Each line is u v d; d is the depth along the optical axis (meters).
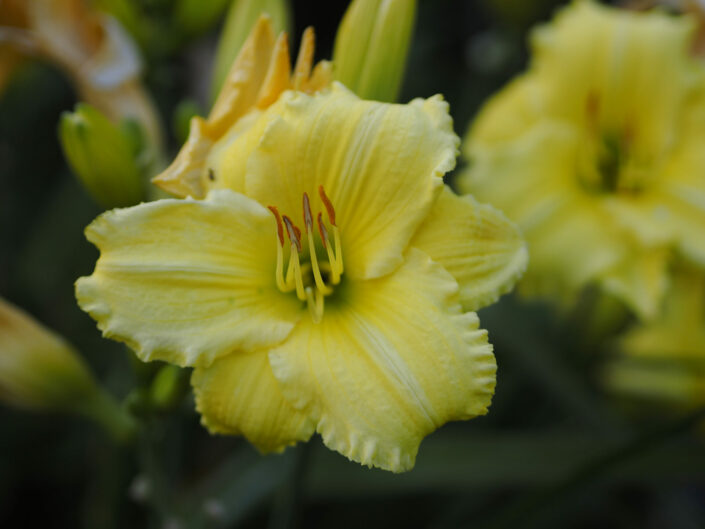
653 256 0.29
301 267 0.22
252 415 0.20
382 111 0.21
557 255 0.29
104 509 0.29
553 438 0.29
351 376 0.20
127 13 0.30
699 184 0.30
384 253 0.21
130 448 0.28
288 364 0.20
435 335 0.20
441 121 0.20
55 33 0.29
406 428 0.19
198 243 0.20
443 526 0.29
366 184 0.21
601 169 0.31
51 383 0.26
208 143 0.21
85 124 0.24
